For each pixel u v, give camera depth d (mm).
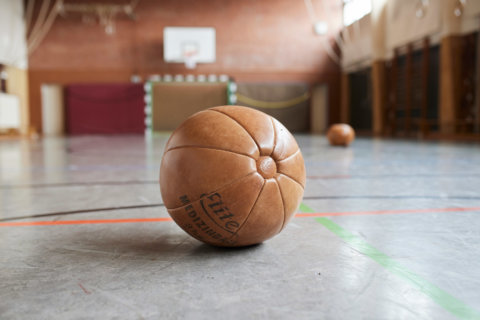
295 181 1844
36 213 2693
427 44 14992
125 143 12195
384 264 1668
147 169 5320
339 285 1442
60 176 4617
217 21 20812
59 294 1372
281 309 1248
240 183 1673
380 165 5672
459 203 2980
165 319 1182
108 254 1823
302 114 21859
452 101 13664
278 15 20984
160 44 20781
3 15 18219
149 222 2441
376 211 2713
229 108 1875
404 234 2141
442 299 1330
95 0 20281
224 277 1525
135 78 20859
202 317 1193
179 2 20625
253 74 21141
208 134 1736
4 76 18422
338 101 21641
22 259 1754
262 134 1766
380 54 18016
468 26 13148
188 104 21812
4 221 2463
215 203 1682
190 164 1717
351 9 20156
